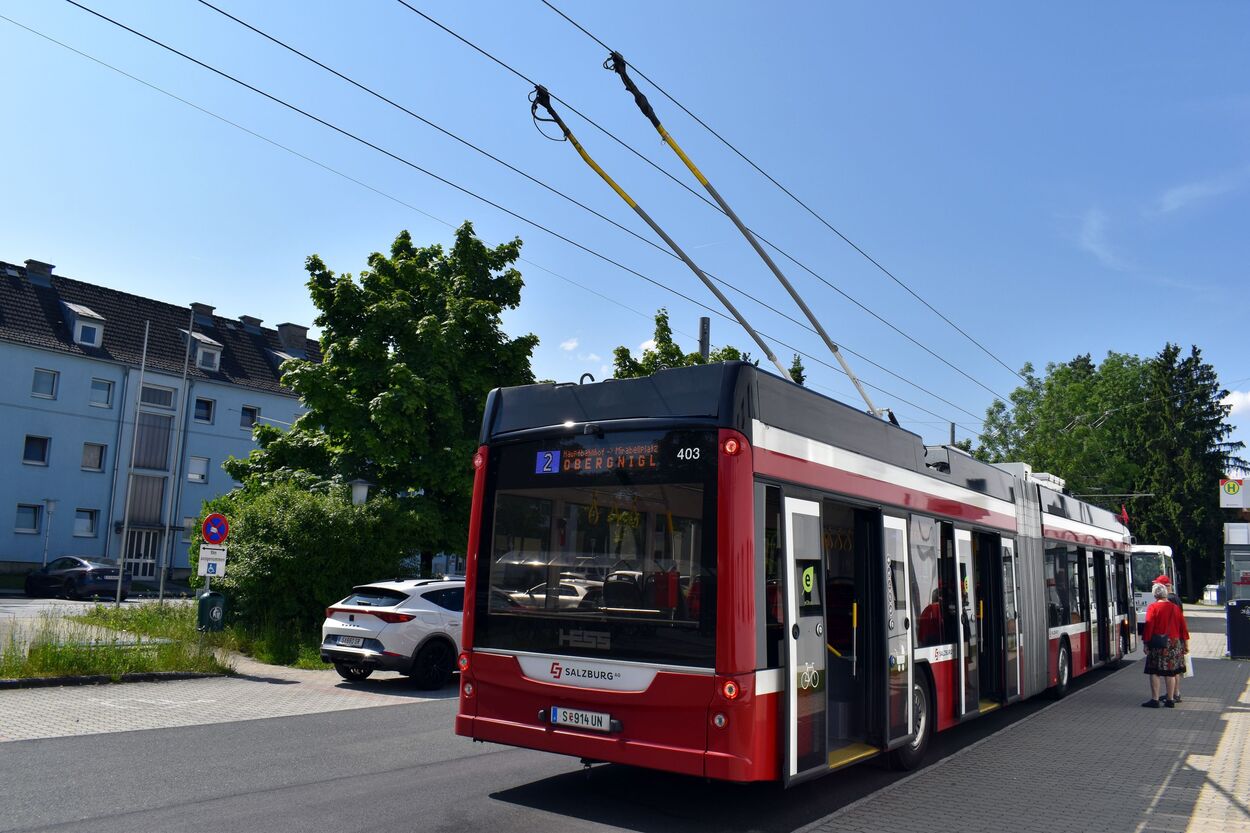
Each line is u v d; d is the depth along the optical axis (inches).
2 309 1600.6
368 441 768.3
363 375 803.4
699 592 259.0
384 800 282.0
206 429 1831.9
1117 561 803.4
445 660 552.1
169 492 1761.8
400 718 438.0
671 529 267.7
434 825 256.5
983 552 476.4
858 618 332.2
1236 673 768.9
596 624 275.1
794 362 1045.8
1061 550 611.8
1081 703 571.5
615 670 268.7
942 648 390.9
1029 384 1654.8
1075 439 1610.5
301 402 809.5
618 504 279.6
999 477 498.0
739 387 269.6
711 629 254.8
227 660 582.2
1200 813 295.9
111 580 1320.1
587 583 279.9
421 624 541.0
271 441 861.8
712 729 251.1
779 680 267.4
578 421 295.6
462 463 795.4
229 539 694.5
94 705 425.4
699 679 254.1
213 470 1839.3
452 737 393.4
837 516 328.8
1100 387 2625.5
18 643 518.6
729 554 256.5
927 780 341.1
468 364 852.6
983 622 471.5
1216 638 1196.5
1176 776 353.4
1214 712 532.1
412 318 833.5
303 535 684.1
